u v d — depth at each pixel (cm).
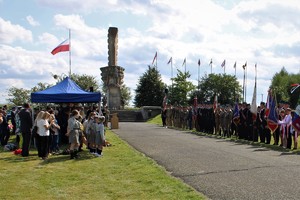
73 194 870
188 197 805
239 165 1227
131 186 933
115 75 5622
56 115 1995
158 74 7131
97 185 958
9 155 1598
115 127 3191
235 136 2370
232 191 875
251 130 2120
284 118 1791
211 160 1345
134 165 1248
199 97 8075
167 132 2781
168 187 906
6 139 1992
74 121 1495
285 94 6762
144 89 7031
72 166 1273
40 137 1482
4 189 930
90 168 1223
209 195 845
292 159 1362
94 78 7506
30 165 1309
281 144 1803
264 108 2012
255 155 1477
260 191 870
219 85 8562
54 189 923
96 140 1527
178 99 6562
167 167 1218
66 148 1780
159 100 7000
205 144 1908
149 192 863
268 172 1100
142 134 2586
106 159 1420
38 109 2228
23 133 1564
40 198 839
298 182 959
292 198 804
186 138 2273
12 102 6341
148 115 5175
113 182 988
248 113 2142
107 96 5609
